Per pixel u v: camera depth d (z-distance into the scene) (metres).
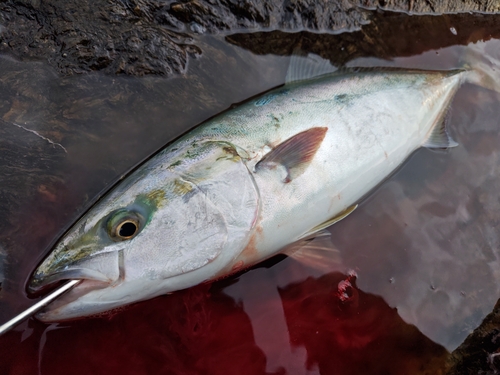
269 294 0.40
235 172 0.38
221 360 0.38
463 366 0.38
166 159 0.38
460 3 0.51
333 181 0.40
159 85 0.42
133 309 0.38
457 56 0.50
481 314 0.40
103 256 0.34
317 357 0.38
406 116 0.44
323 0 0.47
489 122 0.47
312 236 0.42
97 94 0.41
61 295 0.34
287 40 0.47
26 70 0.40
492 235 0.42
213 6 0.45
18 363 0.35
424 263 0.41
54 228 0.38
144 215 0.35
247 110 0.41
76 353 0.36
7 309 0.36
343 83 0.44
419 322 0.39
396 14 0.50
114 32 0.42
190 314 0.38
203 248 0.36
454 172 0.45
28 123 0.39
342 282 0.40
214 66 0.44
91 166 0.40
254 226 0.37
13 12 0.41
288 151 0.39
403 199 0.43
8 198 0.38
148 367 0.37
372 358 0.38
